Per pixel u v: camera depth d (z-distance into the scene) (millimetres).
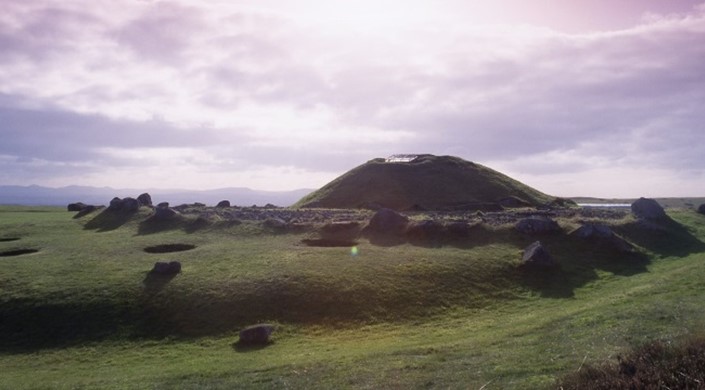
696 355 12461
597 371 13500
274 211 64125
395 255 38875
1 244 45219
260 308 30531
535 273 36969
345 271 35000
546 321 25016
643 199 53469
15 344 27844
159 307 30922
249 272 35250
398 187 75688
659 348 13547
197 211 64250
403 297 32094
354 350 24281
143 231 50281
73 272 36250
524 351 19281
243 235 47094
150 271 35969
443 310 31297
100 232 50469
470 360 19266
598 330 20516
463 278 35250
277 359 23406
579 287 35219
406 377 18047
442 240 43438
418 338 26266
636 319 21188
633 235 46531
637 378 12039
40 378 23156
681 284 29203
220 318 29703
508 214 58906
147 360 25406
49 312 30406
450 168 83750
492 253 39938
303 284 32875
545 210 68062
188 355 25719
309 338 27531
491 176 83812
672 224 50969
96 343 27797
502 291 34281
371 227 46594
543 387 14336
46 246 44562
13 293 32375
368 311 30500
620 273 38031
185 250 43531
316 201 76438
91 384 21422
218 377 21047
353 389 17438
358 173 82688
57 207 84562
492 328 26984
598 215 57375
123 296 32062
